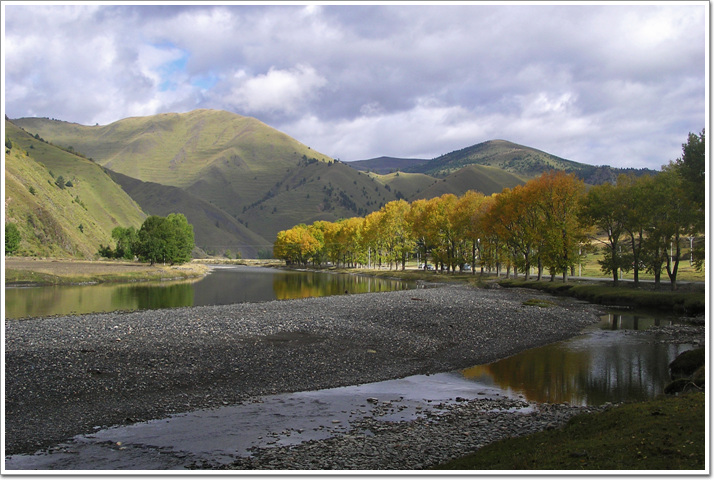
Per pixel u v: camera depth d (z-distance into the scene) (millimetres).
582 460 13055
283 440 18469
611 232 70125
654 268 63406
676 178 60438
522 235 89875
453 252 118438
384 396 24641
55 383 25047
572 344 37000
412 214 133875
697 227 58438
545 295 72375
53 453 17438
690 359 27531
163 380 26234
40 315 51562
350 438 18422
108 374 26719
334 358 31719
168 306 61844
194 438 18781
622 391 24797
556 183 79250
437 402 23594
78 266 128875
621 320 47750
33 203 157125
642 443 13422
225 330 38188
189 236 199000
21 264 117812
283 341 35188
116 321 42750
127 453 17344
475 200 109750
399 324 43406
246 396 24359
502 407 22547
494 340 38531
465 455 16266
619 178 68875
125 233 193625
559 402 23297
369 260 167750
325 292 86375
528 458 14195
